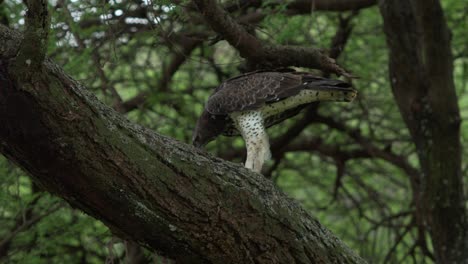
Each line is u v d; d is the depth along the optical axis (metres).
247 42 9.49
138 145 5.78
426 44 11.76
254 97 9.13
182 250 6.03
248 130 9.24
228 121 9.83
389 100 15.87
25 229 11.82
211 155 6.27
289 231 6.28
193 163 6.00
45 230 11.48
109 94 13.41
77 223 11.52
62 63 11.64
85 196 5.69
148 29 12.04
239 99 9.20
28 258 11.56
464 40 15.00
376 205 16.89
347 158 15.46
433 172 12.33
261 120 9.26
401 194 17.88
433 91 12.08
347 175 17.41
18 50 5.22
